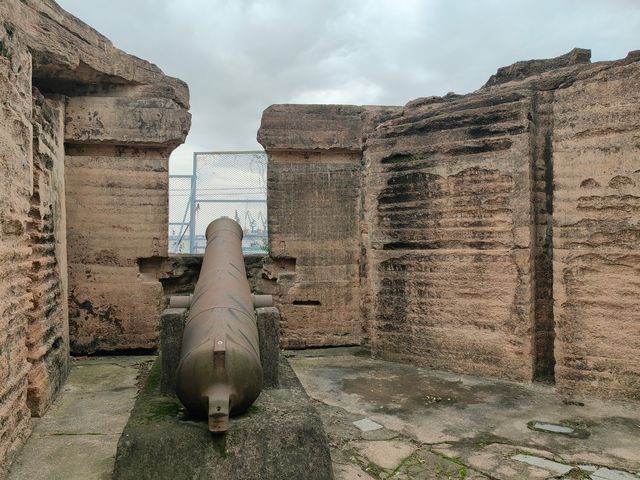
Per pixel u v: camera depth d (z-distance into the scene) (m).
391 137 6.84
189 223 10.38
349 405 5.07
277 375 4.13
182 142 7.48
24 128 4.37
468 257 6.10
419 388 5.59
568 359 5.32
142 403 3.75
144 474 3.08
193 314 3.90
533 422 4.56
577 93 5.28
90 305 7.35
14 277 4.03
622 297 5.05
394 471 3.67
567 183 5.33
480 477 3.57
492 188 5.93
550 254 5.84
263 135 7.56
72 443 4.11
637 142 4.95
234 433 3.21
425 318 6.48
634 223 4.97
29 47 5.76
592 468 3.67
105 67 6.81
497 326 5.89
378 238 6.93
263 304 4.47
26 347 4.37
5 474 3.55
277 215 7.75
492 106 5.98
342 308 7.79
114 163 7.41
